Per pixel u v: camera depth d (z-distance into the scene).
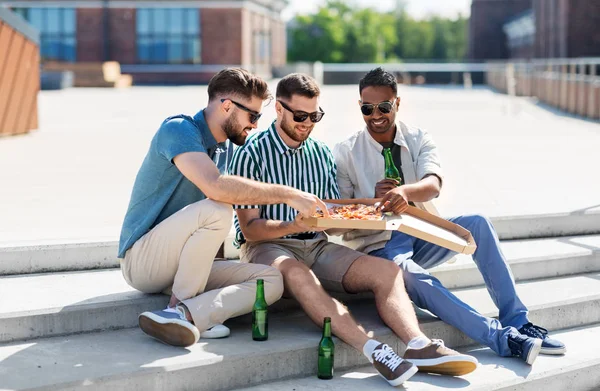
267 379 3.85
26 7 42.72
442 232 4.16
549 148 10.73
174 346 3.85
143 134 12.69
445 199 6.57
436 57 100.25
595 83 16.33
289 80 4.19
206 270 4.00
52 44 42.97
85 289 4.37
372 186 4.64
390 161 4.58
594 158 9.59
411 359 3.89
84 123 15.07
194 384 3.64
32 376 3.42
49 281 4.53
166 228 3.97
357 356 4.10
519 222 5.82
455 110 19.36
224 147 4.25
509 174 8.16
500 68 32.69
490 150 10.45
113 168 8.58
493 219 5.74
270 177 4.33
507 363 4.16
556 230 5.92
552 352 4.31
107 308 4.09
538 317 4.71
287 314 4.51
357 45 78.81
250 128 4.10
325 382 3.86
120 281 4.55
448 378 3.92
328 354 3.89
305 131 4.24
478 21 48.22
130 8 42.56
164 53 42.88
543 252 5.41
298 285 4.05
